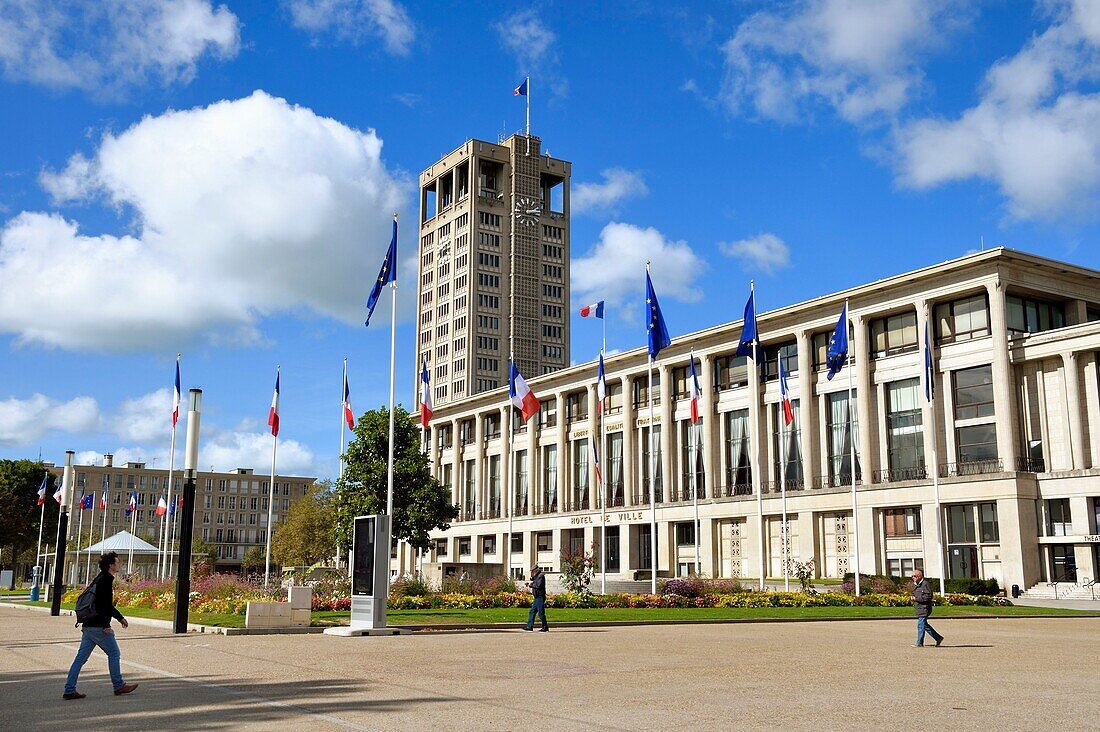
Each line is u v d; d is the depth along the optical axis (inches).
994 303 2315.5
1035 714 491.8
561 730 439.2
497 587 1861.5
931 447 2278.5
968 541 2294.5
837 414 2689.5
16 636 1135.0
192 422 1221.7
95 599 567.2
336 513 2709.2
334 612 1473.9
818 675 679.7
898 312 2561.5
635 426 3388.3
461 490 4288.9
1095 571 2107.5
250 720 467.8
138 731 439.8
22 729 448.8
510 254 5807.1
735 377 3041.3
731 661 790.5
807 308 2723.9
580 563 2003.0
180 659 805.2
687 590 1818.4
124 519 6437.0
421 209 6294.3
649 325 1979.6
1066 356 2239.2
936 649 930.7
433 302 6003.9
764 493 2807.6
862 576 2353.6
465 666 741.9
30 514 4653.1
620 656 835.4
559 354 5866.1
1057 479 2196.1
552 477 3784.5
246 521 6875.0
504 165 5949.8
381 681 636.7
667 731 437.7
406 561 4453.7
